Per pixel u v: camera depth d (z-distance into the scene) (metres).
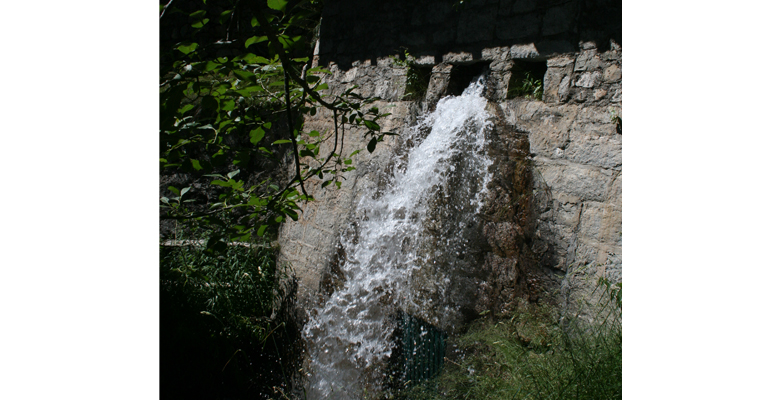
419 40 4.44
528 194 3.33
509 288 3.11
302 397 4.62
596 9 3.07
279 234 6.41
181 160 2.21
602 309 2.76
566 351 2.60
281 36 1.66
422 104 4.34
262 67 2.15
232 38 1.67
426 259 3.60
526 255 3.23
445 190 3.60
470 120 3.61
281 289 5.85
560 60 3.27
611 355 2.37
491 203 3.26
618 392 2.20
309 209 5.77
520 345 2.88
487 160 3.34
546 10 3.37
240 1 1.58
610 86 2.95
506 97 3.57
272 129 6.61
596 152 2.98
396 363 3.85
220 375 4.96
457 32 4.06
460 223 3.43
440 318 3.39
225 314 5.38
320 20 6.23
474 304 3.23
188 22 7.89
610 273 2.82
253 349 5.30
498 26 3.71
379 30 4.95
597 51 3.05
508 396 2.50
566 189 3.12
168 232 6.74
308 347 4.85
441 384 3.21
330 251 5.04
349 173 5.08
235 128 2.24
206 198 6.90
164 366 4.86
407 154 4.23
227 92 1.82
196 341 4.94
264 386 4.91
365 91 5.08
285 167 6.45
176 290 5.32
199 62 1.66
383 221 4.24
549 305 3.09
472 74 4.17
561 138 3.20
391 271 3.95
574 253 3.02
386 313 3.93
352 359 4.18
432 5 4.31
